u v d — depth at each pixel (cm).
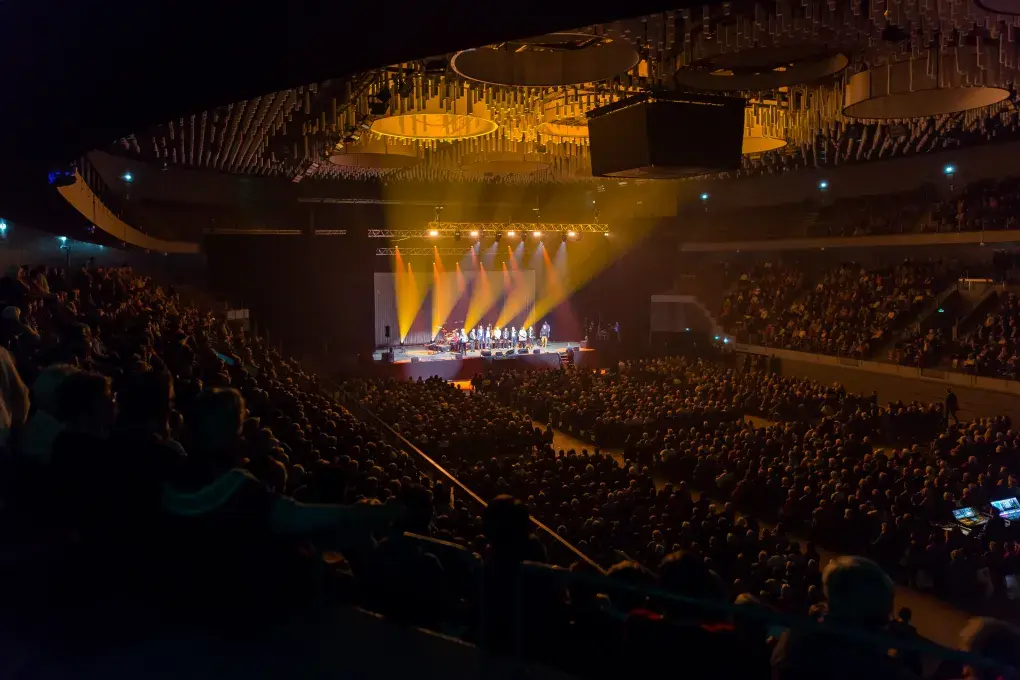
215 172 3394
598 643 374
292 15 572
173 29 617
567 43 1438
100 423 374
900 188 3494
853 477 1609
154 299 2062
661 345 4175
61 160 1049
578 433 2558
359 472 885
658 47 1382
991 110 2048
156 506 356
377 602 409
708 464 1847
